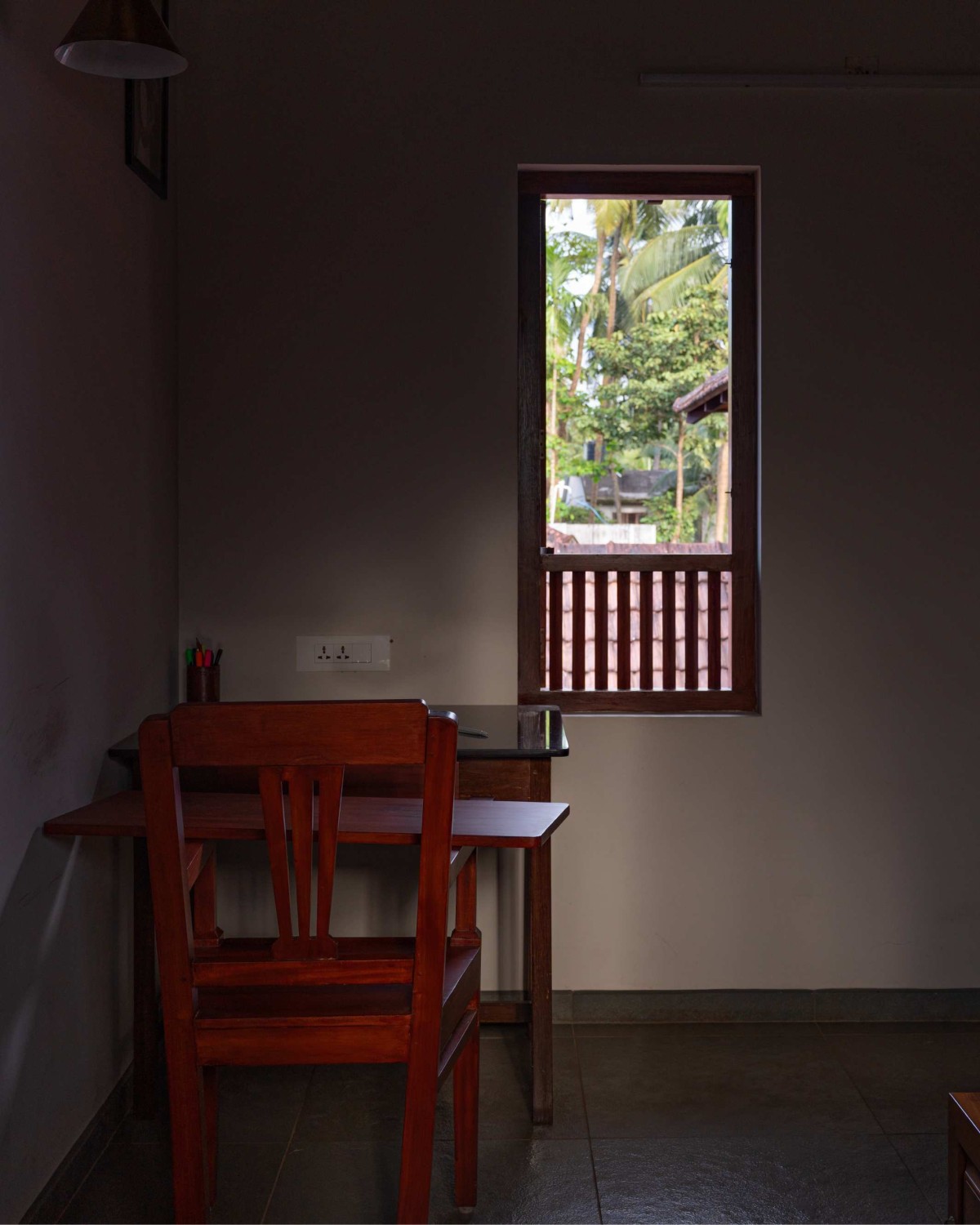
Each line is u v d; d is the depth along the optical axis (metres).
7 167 1.85
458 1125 2.02
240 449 2.94
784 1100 2.48
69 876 2.14
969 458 2.98
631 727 2.98
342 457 2.95
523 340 3.03
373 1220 1.98
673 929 2.99
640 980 2.99
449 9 2.94
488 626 2.97
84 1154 2.17
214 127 2.93
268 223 2.93
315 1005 1.71
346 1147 2.27
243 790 2.37
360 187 2.94
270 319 2.94
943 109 2.95
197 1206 1.69
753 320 3.02
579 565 3.06
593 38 2.94
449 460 2.96
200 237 2.93
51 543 2.04
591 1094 2.51
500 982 3.00
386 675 2.97
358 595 2.96
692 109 2.93
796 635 2.98
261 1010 1.70
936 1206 2.04
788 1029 2.93
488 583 2.97
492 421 2.96
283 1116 2.40
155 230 2.72
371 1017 1.68
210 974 1.67
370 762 1.61
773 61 2.94
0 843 1.83
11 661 1.87
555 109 2.94
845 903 2.99
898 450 2.97
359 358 2.95
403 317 2.95
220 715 1.61
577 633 3.09
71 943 2.15
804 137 2.95
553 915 2.98
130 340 2.52
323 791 1.65
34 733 1.97
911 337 2.96
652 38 2.94
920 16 2.94
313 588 2.96
